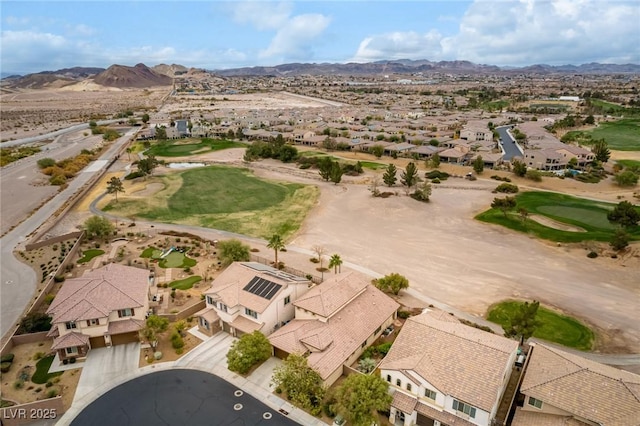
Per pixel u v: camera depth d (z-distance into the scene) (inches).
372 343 2110.0
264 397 1763.0
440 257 3132.4
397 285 2536.9
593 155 5910.4
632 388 1435.8
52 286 2699.3
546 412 1508.4
